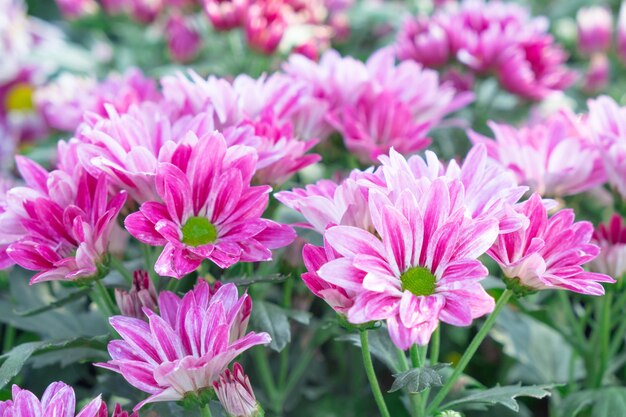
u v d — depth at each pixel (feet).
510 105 2.96
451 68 2.74
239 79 2.12
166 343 1.72
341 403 2.38
